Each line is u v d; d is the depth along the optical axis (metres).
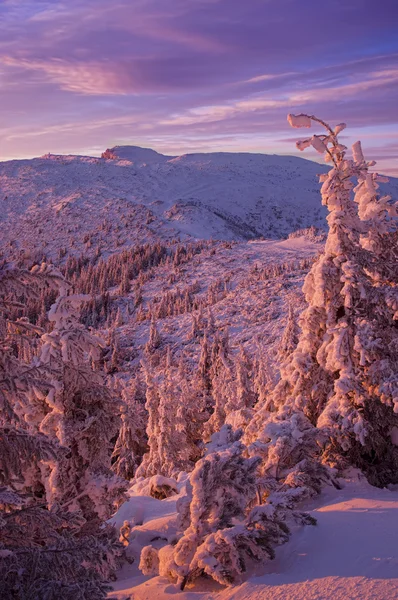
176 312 185.12
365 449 13.54
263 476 12.20
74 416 12.84
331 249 14.45
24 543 7.71
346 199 14.53
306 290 15.02
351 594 7.52
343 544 9.11
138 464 36.06
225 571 8.72
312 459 12.28
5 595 6.83
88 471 12.64
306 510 11.31
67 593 6.79
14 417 7.29
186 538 9.31
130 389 45.91
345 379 13.63
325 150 14.46
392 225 15.41
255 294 167.12
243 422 16.86
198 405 38.53
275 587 8.20
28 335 7.65
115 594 9.56
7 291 7.45
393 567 8.02
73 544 7.68
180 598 8.77
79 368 12.84
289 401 14.73
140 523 14.81
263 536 9.12
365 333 13.62
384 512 10.24
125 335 154.75
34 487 12.97
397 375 13.35
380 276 14.61
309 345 14.77
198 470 9.48
